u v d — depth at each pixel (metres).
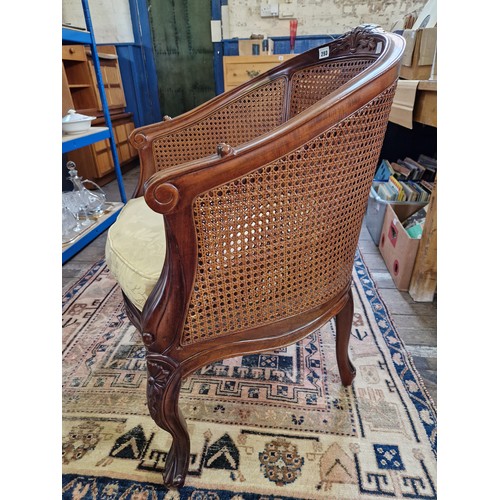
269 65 2.33
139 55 3.03
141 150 0.97
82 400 0.91
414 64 1.42
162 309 0.53
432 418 0.84
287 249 0.56
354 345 1.08
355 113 0.51
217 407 0.88
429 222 1.18
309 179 0.52
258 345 0.62
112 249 0.72
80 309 1.28
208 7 2.81
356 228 0.67
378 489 0.70
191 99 3.20
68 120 1.67
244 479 0.72
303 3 2.67
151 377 0.59
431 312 1.22
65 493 0.70
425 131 2.23
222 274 0.54
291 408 0.88
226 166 0.46
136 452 0.78
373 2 2.62
